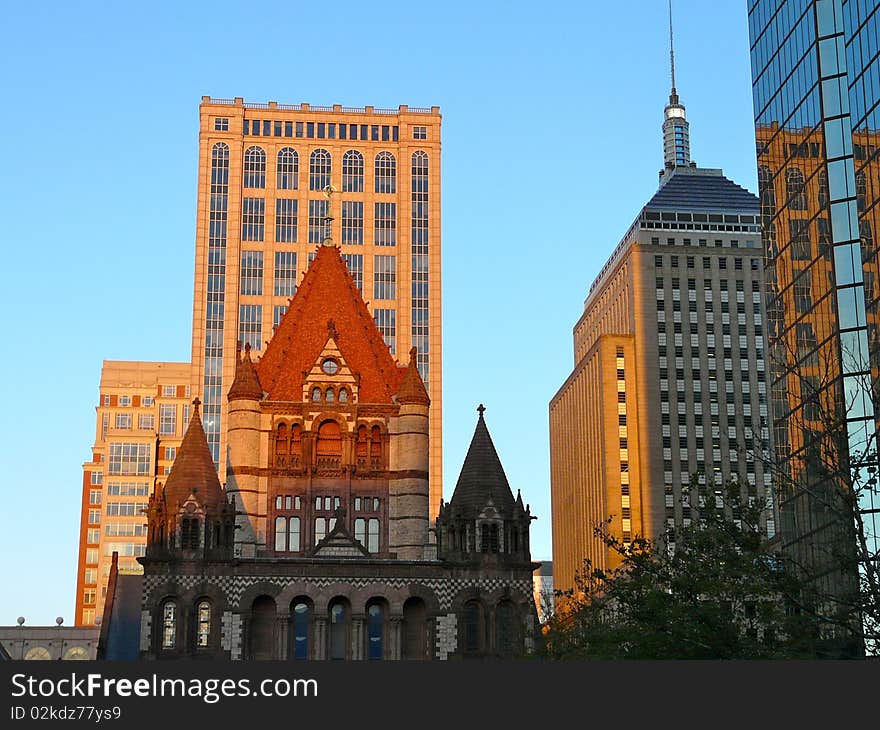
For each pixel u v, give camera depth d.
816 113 112.44
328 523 120.12
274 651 111.00
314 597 112.06
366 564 113.25
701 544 76.62
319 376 123.19
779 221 121.75
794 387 114.75
